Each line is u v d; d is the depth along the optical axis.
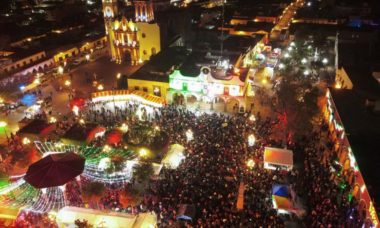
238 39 69.69
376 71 51.44
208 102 51.09
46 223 27.59
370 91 43.25
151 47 69.75
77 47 75.12
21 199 28.75
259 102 50.72
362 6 94.12
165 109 47.81
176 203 29.16
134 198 28.61
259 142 38.38
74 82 62.44
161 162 34.09
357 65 54.19
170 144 37.19
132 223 24.66
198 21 91.19
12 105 51.22
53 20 104.00
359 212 27.34
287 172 33.34
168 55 62.53
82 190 29.34
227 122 42.62
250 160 32.91
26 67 61.44
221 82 48.38
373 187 26.50
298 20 88.62
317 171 32.28
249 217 27.33
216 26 83.00
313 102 44.25
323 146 38.91
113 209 29.03
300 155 36.38
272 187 30.30
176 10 80.50
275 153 34.19
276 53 65.56
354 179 30.20
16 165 33.09
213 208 28.25
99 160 33.06
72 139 38.03
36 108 48.75
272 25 81.44
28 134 40.19
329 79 57.88
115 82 61.94
